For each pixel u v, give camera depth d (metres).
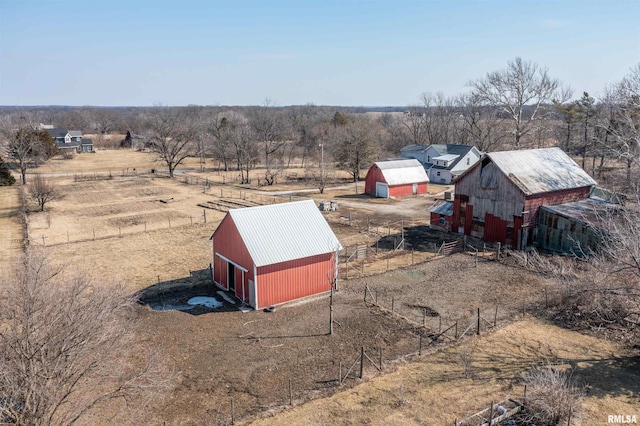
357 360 21.83
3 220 51.97
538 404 17.23
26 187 72.56
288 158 111.62
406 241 42.28
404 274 33.28
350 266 35.31
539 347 22.67
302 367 21.30
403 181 66.31
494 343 23.16
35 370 13.27
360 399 18.73
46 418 14.12
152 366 19.72
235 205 59.81
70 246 41.81
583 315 25.62
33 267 15.67
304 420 17.47
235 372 20.91
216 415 17.84
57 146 108.69
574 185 40.44
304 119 136.12
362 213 55.00
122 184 77.69
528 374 20.08
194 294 30.19
